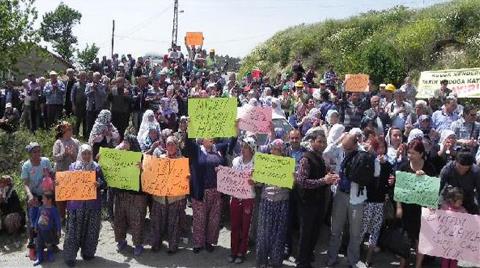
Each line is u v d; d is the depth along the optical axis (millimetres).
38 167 8117
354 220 7383
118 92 13906
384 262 7816
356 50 25297
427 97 15266
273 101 11766
